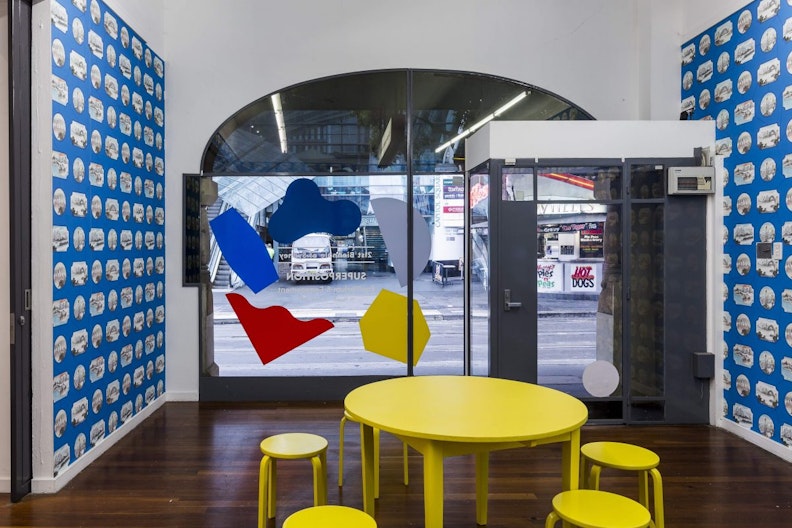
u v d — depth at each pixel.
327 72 5.73
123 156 4.66
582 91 5.79
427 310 5.77
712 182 4.79
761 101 4.34
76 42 3.87
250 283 5.72
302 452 2.79
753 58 4.43
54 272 3.56
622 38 5.77
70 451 3.76
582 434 4.66
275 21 5.73
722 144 4.80
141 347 5.04
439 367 5.78
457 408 2.60
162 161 5.59
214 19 5.70
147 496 3.46
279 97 5.74
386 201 5.77
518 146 4.84
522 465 3.94
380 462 4.02
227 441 4.46
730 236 4.71
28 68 3.48
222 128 5.71
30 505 3.34
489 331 4.89
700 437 4.57
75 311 3.84
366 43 5.74
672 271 4.90
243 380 5.69
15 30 3.38
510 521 3.13
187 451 4.24
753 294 4.43
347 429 4.75
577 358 4.90
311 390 5.70
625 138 4.86
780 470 3.87
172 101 5.67
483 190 5.10
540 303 4.88
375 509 3.27
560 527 3.07
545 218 4.87
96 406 4.14
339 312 5.76
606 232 4.89
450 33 5.76
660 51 5.45
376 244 5.77
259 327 5.72
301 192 5.75
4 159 3.45
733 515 3.21
